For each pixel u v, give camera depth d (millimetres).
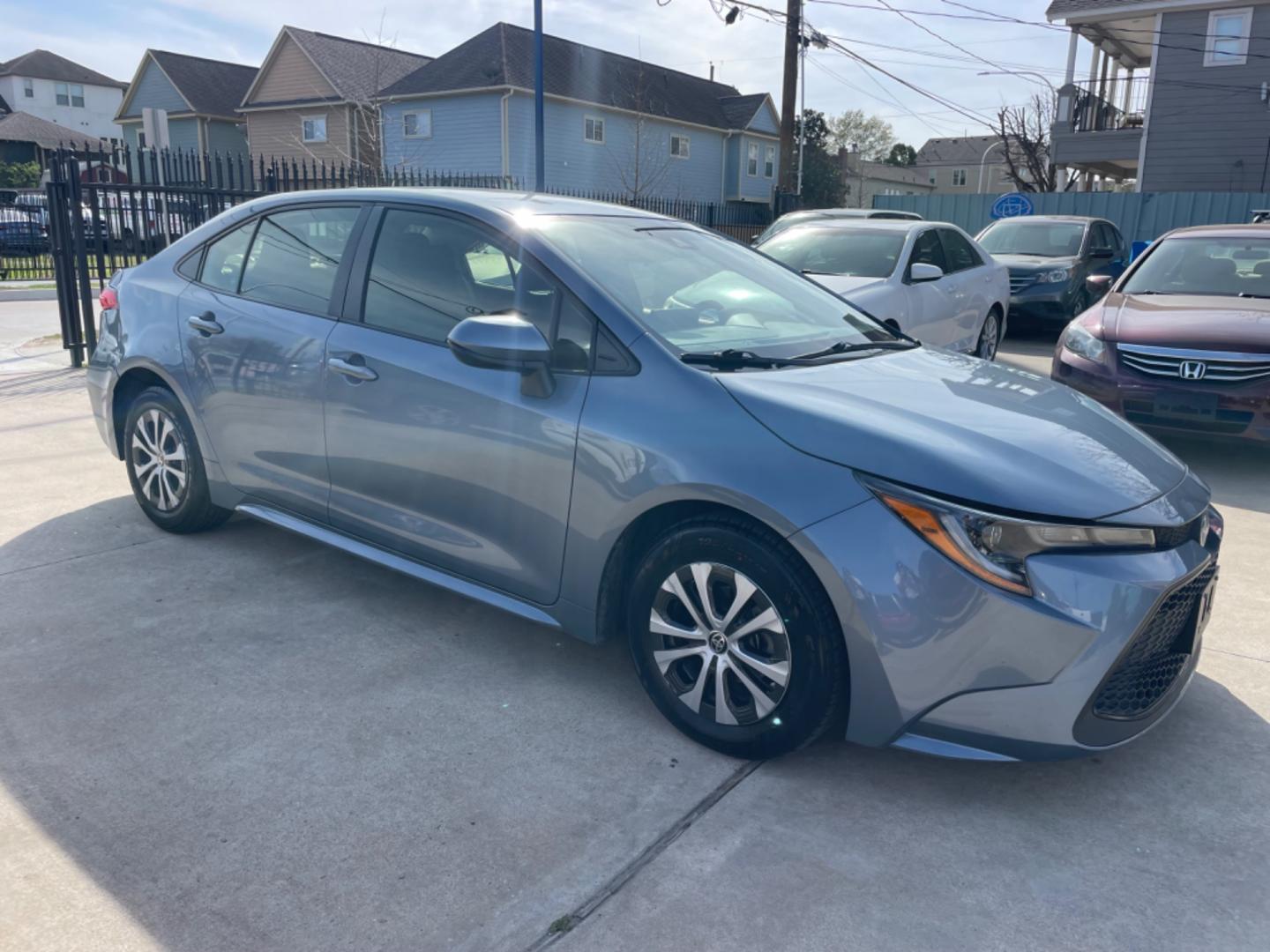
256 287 4086
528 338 2984
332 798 2666
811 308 3867
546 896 2312
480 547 3332
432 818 2590
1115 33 26250
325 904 2268
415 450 3418
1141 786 2828
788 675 2709
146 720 3023
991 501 2500
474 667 3443
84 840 2461
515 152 33062
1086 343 6375
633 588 3025
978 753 2564
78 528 4707
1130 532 2576
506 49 33281
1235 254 7324
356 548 3748
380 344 3547
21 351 10164
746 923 2244
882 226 8828
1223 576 4473
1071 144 25734
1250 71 23000
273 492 4004
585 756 2904
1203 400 5871
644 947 2166
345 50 37938
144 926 2180
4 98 65250
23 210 20594
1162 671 2766
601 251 3447
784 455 2686
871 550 2531
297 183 10414
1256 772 2904
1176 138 24172
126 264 9414
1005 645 2469
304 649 3537
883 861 2477
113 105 69875
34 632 3596
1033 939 2221
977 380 3369
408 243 3627
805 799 2729
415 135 34688
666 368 2965
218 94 41188
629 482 2889
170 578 4125
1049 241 13625
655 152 38031
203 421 4211
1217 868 2477
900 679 2545
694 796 2725
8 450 6137
